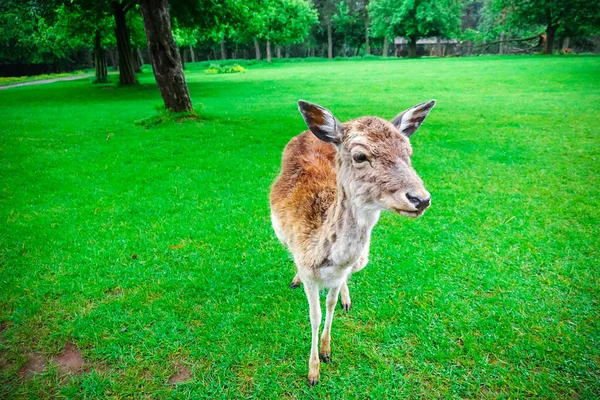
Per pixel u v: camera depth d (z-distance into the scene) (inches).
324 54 3006.9
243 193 258.5
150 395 120.7
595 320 141.2
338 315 151.4
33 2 650.8
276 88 818.2
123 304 157.4
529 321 142.0
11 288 165.6
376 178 93.0
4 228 215.2
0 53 1724.9
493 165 291.4
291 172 145.4
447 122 427.8
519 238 193.8
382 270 175.0
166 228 215.2
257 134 402.3
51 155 342.6
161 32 436.1
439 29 1958.7
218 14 721.6
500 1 1513.3
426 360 129.4
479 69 1022.4
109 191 264.8
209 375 127.0
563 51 1630.2
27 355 135.0
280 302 159.0
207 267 180.9
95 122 488.1
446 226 208.2
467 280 165.6
